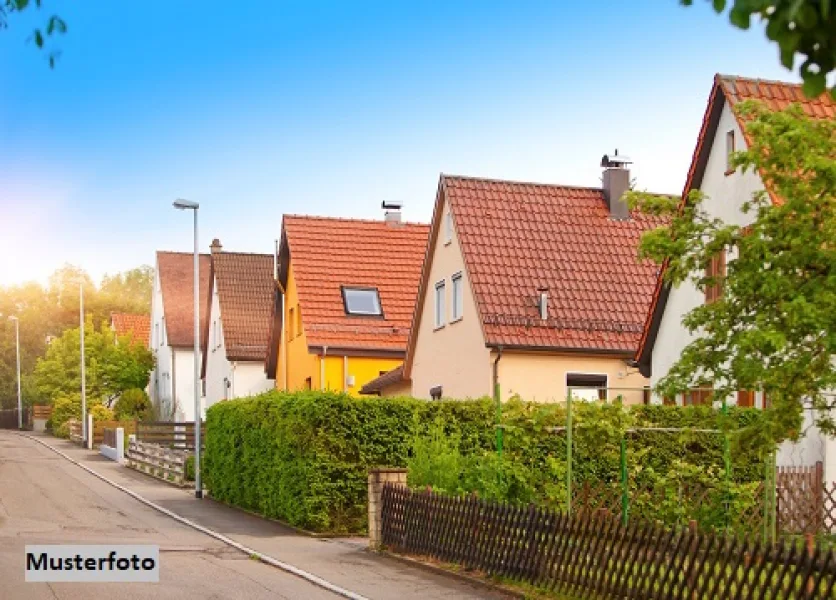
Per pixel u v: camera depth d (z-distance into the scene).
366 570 17.59
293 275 43.16
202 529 24.08
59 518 25.33
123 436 50.31
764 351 11.53
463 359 32.47
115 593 14.89
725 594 11.81
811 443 22.48
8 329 109.12
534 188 35.41
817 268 11.70
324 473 23.47
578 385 31.28
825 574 10.60
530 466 21.31
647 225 35.19
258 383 52.41
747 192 25.05
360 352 40.72
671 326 27.61
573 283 32.56
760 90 25.91
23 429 89.56
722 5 5.25
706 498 21.22
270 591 15.39
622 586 13.55
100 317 113.25
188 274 70.06
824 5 5.04
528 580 15.43
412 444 21.75
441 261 34.72
